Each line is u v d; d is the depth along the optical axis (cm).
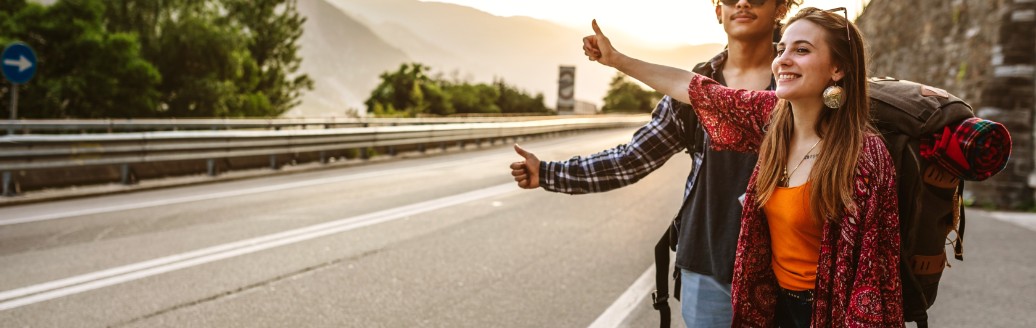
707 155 267
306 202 1166
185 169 1476
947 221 233
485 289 637
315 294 612
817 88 222
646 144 285
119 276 666
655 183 1568
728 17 280
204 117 2897
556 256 777
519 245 837
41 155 1138
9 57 1341
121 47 2339
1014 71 1373
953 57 1675
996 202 1356
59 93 2209
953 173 220
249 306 575
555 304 593
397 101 5109
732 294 246
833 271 221
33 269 689
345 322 537
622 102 12369
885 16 2334
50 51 2269
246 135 1571
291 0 3934
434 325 534
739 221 259
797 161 231
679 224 286
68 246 794
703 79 259
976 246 899
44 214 1005
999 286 677
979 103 1452
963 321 562
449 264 732
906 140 221
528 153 299
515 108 6662
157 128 2072
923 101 221
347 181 1494
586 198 1273
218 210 1066
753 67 284
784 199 231
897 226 215
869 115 223
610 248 826
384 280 663
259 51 3875
